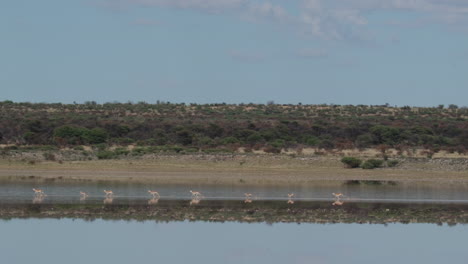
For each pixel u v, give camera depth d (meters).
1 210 152.50
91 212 152.25
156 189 198.12
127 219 144.38
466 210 168.25
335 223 146.12
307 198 184.25
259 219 148.12
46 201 168.12
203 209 160.25
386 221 150.25
